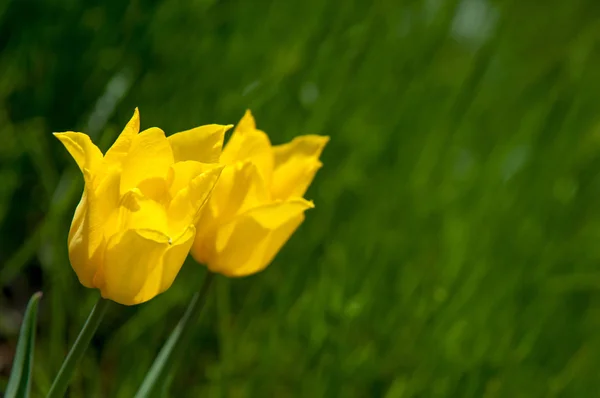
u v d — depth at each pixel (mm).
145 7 1481
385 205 1539
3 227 1381
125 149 990
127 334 1271
